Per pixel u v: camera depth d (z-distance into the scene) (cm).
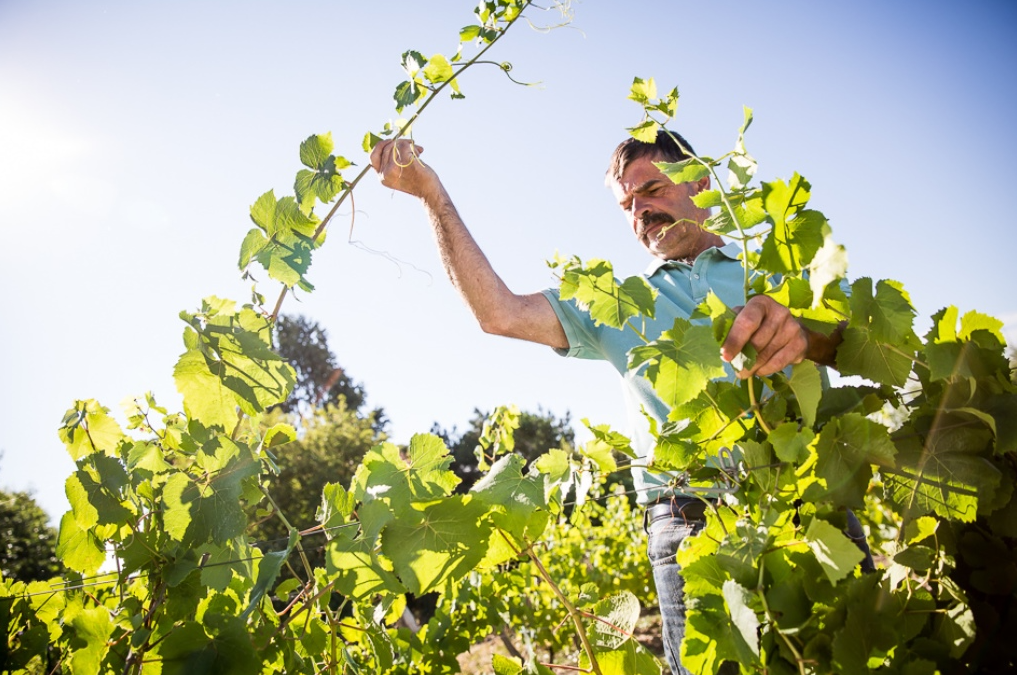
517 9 157
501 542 129
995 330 122
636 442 196
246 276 138
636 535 834
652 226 227
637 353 113
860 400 121
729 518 117
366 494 126
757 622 100
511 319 195
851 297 117
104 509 132
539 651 626
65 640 149
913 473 117
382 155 170
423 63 158
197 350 126
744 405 119
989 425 113
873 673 106
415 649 258
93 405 147
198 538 123
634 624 129
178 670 118
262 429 159
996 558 114
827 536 100
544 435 1931
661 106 139
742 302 198
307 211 145
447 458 132
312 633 152
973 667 113
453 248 192
